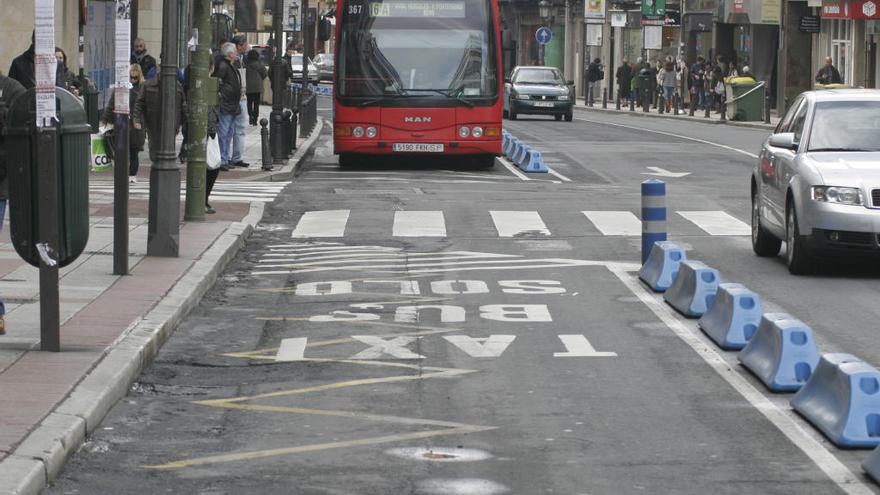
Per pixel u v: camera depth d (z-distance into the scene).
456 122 50.28
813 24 90.31
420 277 26.78
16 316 20.44
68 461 13.88
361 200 40.00
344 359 19.28
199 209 33.03
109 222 32.72
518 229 33.91
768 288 25.53
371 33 50.25
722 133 76.62
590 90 121.50
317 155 59.00
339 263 28.62
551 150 61.09
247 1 80.94
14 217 17.92
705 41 110.31
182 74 35.56
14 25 57.88
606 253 30.11
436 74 50.38
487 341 20.56
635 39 127.38
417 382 17.80
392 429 15.39
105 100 71.56
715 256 29.95
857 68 84.31
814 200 26.31
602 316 22.64
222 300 24.19
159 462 14.05
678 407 16.44
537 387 17.52
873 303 23.91
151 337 19.12
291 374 18.31
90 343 18.52
